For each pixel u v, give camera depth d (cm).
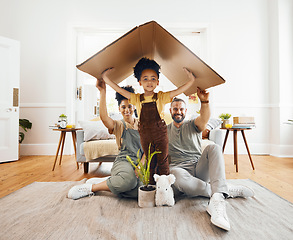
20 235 92
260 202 130
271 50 351
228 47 357
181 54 105
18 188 168
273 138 342
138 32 100
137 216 109
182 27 357
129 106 137
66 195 142
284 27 332
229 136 350
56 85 354
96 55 103
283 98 328
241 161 283
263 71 354
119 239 87
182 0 361
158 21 359
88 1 360
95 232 93
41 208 122
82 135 226
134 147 138
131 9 360
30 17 358
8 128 295
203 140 218
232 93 353
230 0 360
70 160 300
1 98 293
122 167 131
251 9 359
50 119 352
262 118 351
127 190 130
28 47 356
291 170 227
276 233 92
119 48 105
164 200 119
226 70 354
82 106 371
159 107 115
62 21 358
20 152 348
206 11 359
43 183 178
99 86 126
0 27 356
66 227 99
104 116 130
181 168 131
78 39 369
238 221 104
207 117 129
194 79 117
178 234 91
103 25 358
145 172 121
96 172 228
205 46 363
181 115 132
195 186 126
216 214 99
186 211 114
